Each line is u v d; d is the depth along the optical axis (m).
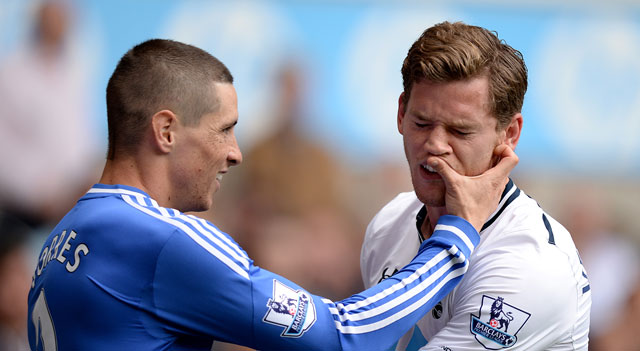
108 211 5.47
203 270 5.29
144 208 5.48
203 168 5.84
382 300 5.54
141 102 5.62
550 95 19.05
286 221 17.44
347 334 5.44
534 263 5.64
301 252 17.33
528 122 19.00
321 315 5.47
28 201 16.56
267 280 5.49
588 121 19.12
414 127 5.79
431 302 5.56
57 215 16.86
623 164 19.14
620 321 17.16
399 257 6.74
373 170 18.20
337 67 18.27
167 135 5.69
